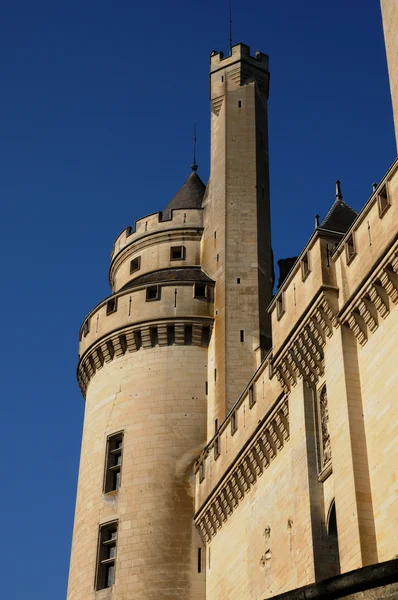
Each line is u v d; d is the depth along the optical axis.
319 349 30.89
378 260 27.34
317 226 31.52
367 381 27.86
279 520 33.44
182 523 41.56
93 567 41.88
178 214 50.94
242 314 45.47
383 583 15.21
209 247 49.06
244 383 43.53
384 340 27.36
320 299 30.08
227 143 51.03
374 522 25.92
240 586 36.12
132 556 41.06
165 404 44.41
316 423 31.58
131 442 43.94
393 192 27.33
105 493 43.50
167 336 46.03
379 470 26.20
